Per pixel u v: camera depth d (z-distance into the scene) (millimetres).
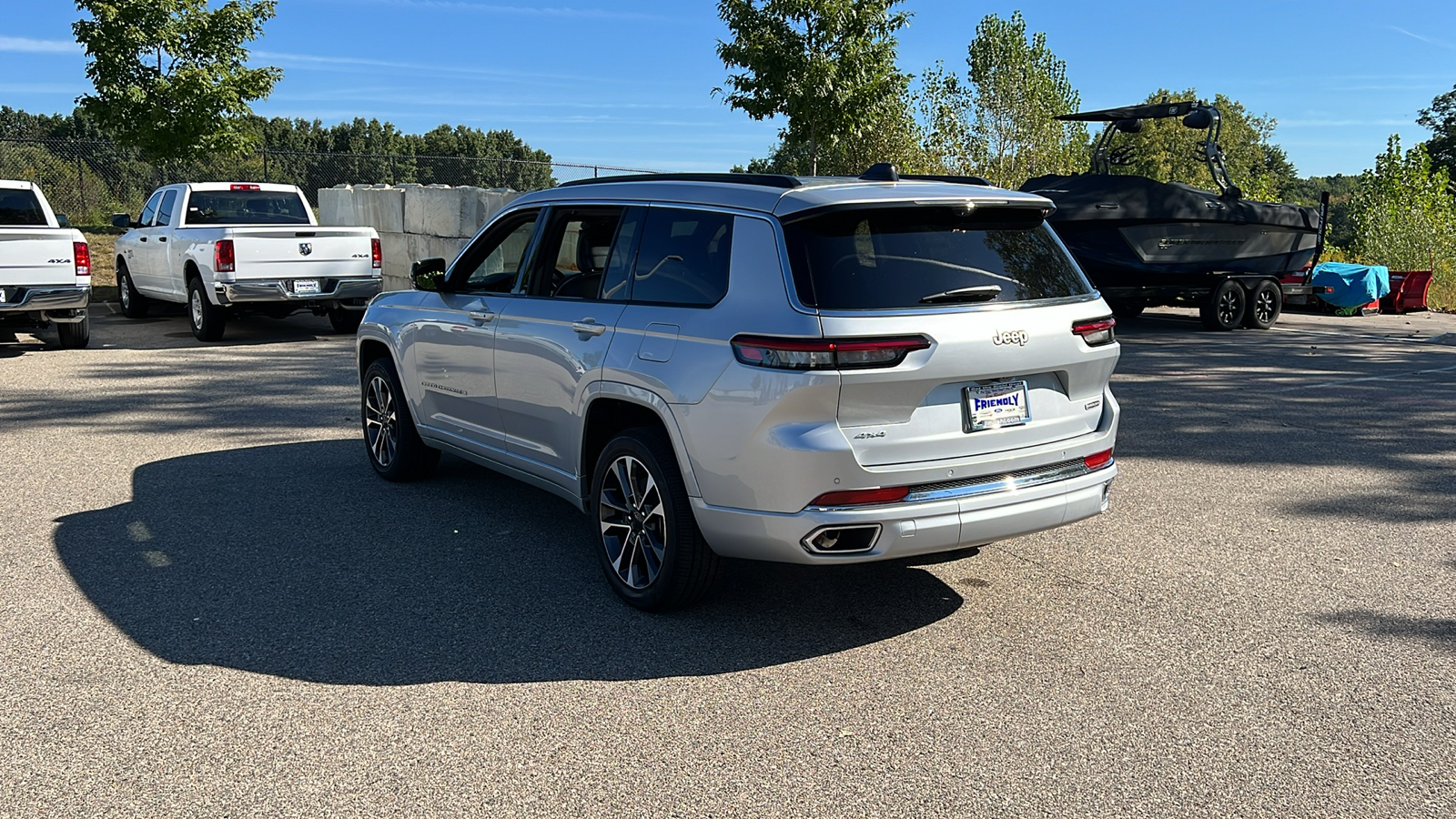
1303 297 20219
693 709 3676
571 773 3248
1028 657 4129
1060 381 4363
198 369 11055
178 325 15055
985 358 4039
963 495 4062
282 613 4492
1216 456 7582
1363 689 3865
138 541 5414
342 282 13211
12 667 3947
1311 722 3609
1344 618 4555
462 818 2996
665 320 4367
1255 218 15414
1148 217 14445
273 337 13859
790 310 3908
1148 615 4566
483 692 3793
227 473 6797
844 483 3877
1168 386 10648
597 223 4969
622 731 3516
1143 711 3684
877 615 4543
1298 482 6859
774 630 4379
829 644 4234
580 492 4941
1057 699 3773
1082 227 14219
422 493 6375
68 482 6527
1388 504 6359
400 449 6457
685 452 4203
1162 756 3371
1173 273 15078
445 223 15953
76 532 5551
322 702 3703
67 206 25547
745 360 3969
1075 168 28688
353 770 3252
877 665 4043
